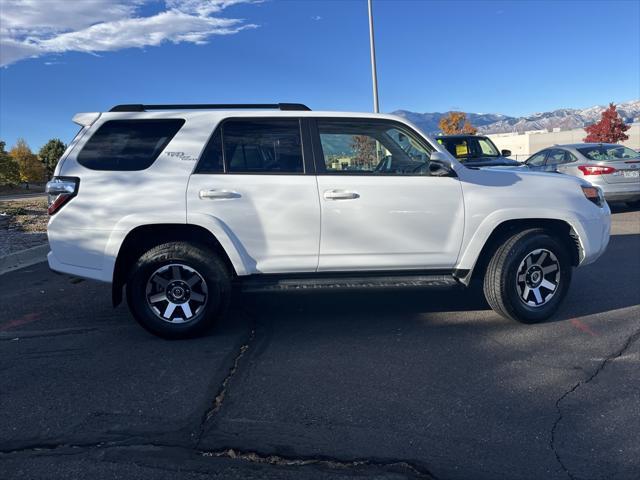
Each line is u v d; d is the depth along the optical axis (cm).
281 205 438
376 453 278
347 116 462
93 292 622
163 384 362
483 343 436
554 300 481
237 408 328
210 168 439
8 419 315
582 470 262
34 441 291
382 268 461
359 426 305
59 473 262
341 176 450
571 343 432
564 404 329
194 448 284
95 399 341
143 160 435
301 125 456
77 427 306
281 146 452
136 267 432
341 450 281
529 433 296
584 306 528
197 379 370
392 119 468
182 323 442
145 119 442
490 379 366
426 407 327
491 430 299
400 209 451
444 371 380
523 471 262
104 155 436
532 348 423
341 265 454
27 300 588
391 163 468
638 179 1105
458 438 292
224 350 425
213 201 430
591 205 493
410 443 287
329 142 457
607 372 375
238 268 439
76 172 430
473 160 1169
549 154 1258
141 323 440
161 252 430
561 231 502
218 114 449
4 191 5256
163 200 425
